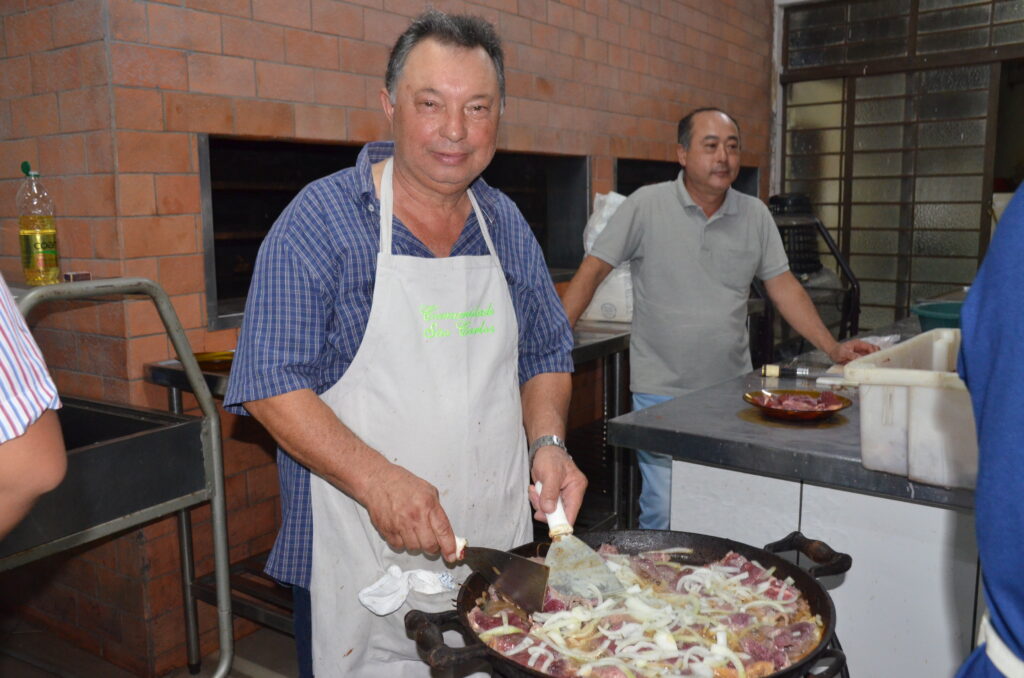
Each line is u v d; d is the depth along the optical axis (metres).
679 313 2.57
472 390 1.40
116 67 2.17
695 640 1.08
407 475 1.23
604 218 3.25
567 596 1.20
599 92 3.87
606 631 1.11
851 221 5.60
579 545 1.26
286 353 1.28
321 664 1.44
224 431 2.48
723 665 1.01
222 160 2.65
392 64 1.33
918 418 1.32
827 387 2.04
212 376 2.15
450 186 1.34
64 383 2.41
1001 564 0.71
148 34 2.22
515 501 1.50
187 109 2.32
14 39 2.33
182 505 1.73
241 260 2.80
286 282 1.29
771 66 5.56
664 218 2.55
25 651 2.54
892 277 5.52
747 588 1.20
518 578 1.16
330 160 3.01
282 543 1.48
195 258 2.39
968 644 1.42
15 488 0.87
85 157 2.25
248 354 1.29
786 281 2.63
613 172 4.01
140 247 2.26
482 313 1.41
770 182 5.71
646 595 1.19
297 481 1.45
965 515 1.38
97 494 1.55
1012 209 0.73
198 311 2.41
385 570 1.38
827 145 5.61
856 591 1.53
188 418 1.81
